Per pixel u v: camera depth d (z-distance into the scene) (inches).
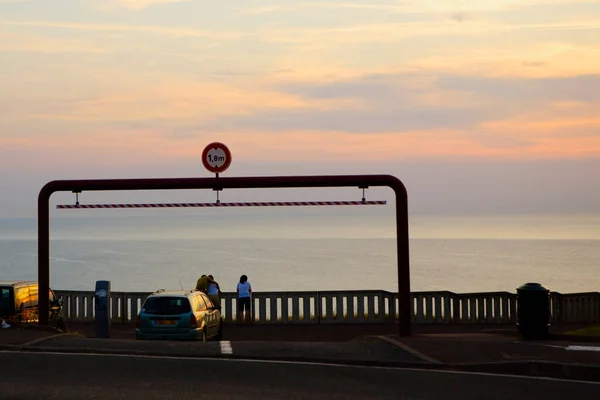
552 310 1229.7
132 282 6353.3
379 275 6904.5
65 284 6063.0
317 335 1071.6
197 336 892.0
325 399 503.5
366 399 503.8
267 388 537.0
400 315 824.3
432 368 620.7
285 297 1202.6
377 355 662.5
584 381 571.2
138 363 626.8
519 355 649.0
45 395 508.4
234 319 1205.7
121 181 858.8
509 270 7500.0
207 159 865.5
